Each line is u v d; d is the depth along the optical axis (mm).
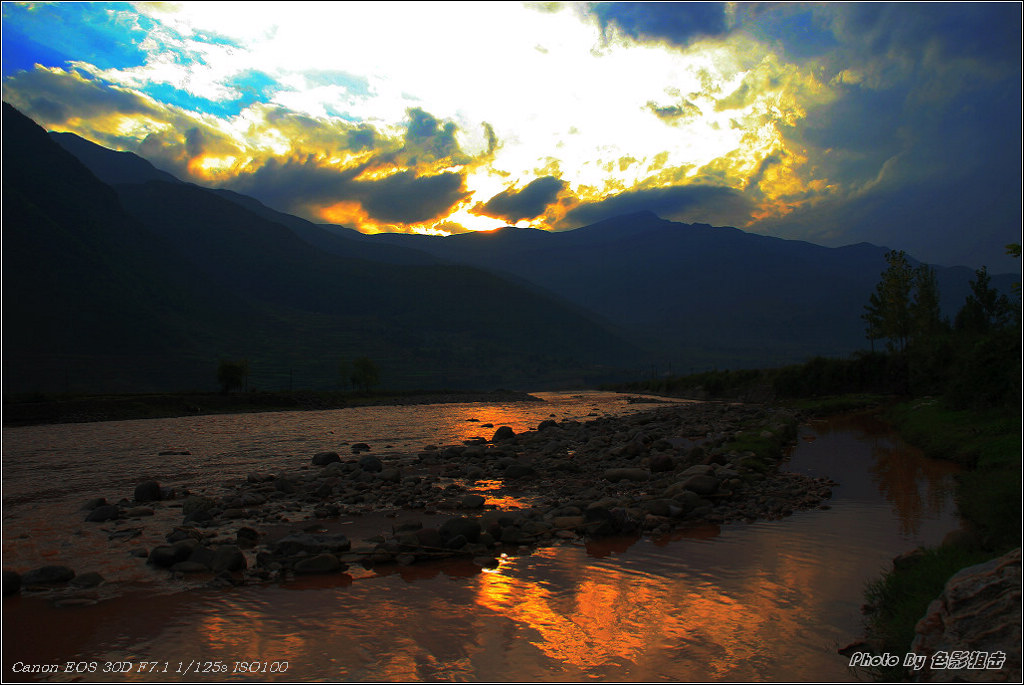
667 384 148625
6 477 31469
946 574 12039
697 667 10344
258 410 97375
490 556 16500
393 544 16828
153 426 66312
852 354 84625
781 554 16094
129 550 17625
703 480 22625
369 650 11289
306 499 24250
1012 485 15586
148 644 11648
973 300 66938
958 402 40375
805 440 40344
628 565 15547
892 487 24109
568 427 51969
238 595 13961
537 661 10773
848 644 10758
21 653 11188
